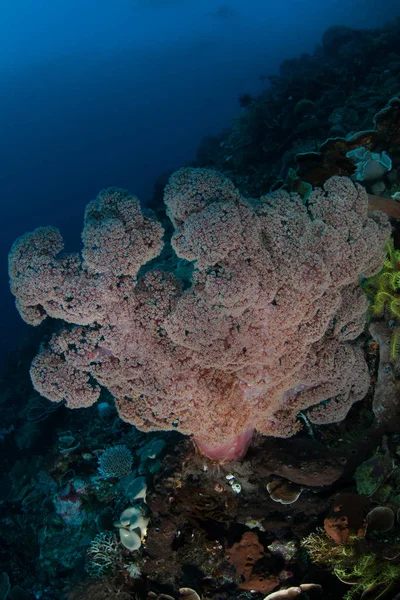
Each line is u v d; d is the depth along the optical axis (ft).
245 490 16.10
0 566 23.17
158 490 16.25
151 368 12.24
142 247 10.47
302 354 12.73
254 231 10.07
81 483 21.09
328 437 15.79
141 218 10.48
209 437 14.35
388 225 12.44
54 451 23.62
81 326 11.91
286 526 15.34
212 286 10.09
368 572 11.97
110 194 10.61
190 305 10.79
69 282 10.68
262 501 15.83
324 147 16.47
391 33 43.04
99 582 16.85
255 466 15.94
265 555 15.11
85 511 20.92
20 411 35.40
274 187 16.19
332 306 12.12
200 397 12.89
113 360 12.27
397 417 14.29
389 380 14.53
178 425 13.92
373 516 12.59
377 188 16.43
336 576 13.56
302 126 33.45
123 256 10.37
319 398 14.49
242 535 15.53
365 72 39.32
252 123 39.04
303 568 14.61
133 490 17.61
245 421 14.17
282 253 10.73
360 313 13.44
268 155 36.32
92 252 10.28
